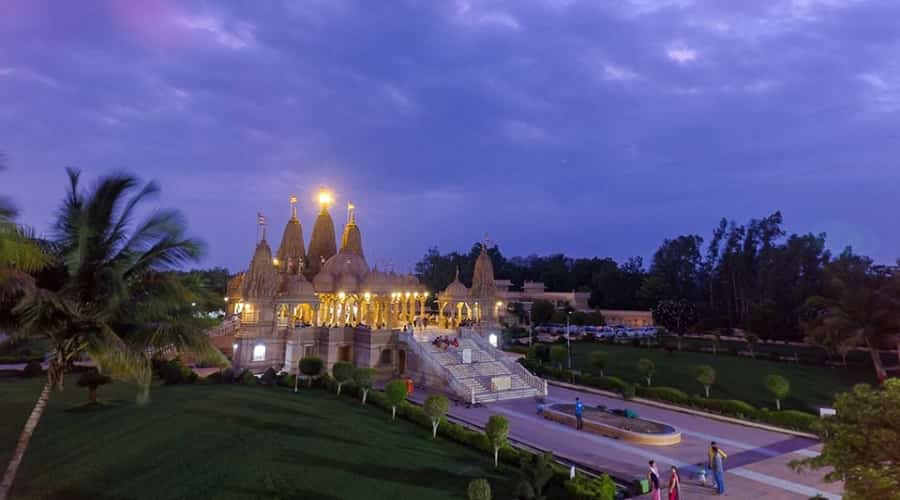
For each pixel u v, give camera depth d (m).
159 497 19.12
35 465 22.19
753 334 70.12
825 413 32.50
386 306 58.28
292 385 41.22
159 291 17.86
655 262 116.75
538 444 29.77
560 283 135.88
